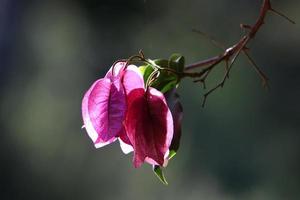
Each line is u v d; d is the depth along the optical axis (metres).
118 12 3.04
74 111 3.28
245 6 3.12
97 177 3.09
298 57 3.19
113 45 3.13
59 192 2.98
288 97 3.23
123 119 0.82
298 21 3.03
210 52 3.08
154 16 3.01
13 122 3.13
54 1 3.25
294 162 3.23
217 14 3.12
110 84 0.83
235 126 3.29
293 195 3.20
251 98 3.27
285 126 3.25
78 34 3.23
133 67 0.84
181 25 3.07
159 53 3.09
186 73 0.88
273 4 2.98
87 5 3.13
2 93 3.24
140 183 3.20
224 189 3.27
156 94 0.84
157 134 0.83
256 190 3.28
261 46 3.18
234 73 3.24
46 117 3.23
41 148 3.07
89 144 3.12
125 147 0.85
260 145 3.28
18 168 2.94
